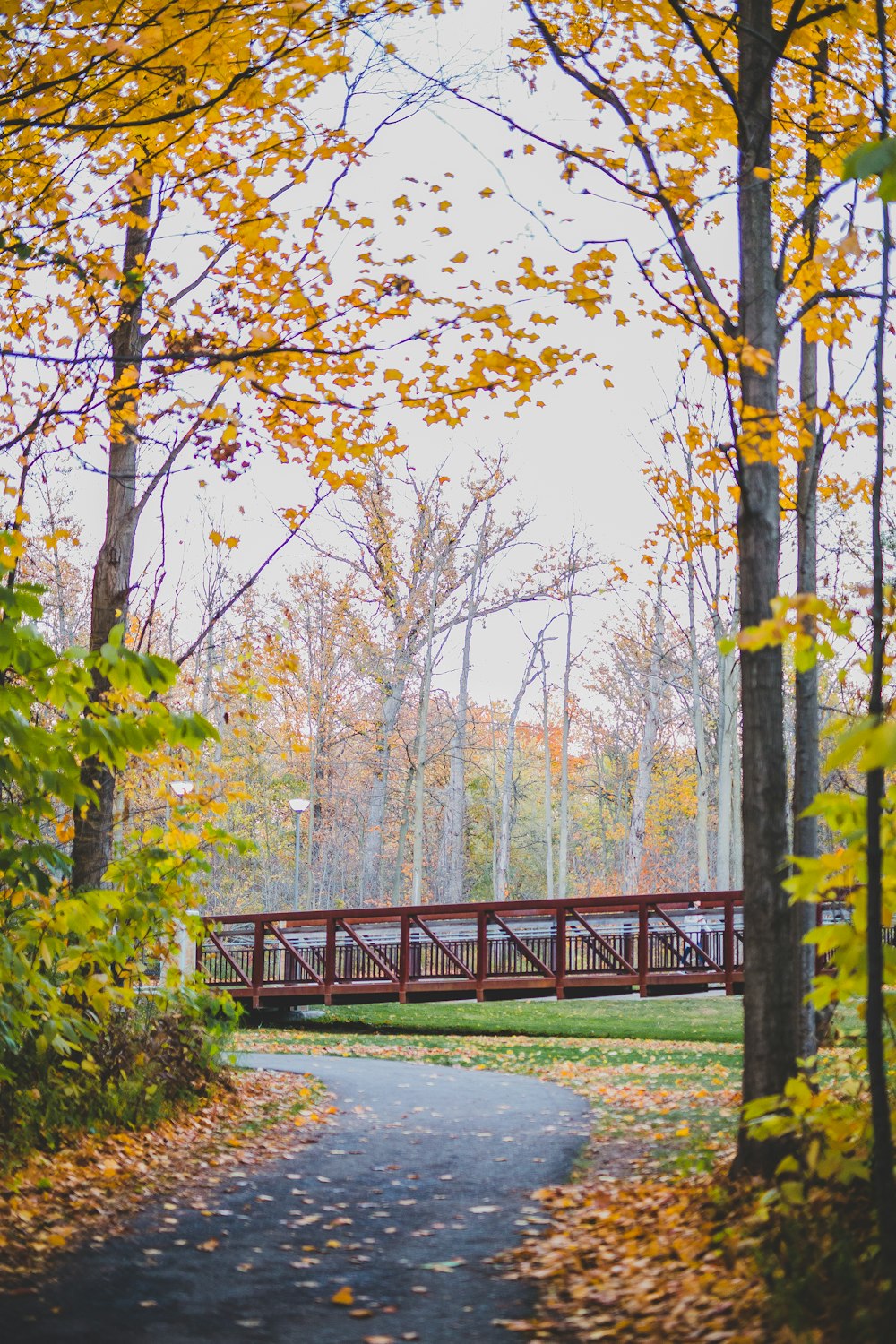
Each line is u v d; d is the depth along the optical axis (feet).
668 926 57.26
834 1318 12.03
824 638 16.29
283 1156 25.02
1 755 15.02
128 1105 25.70
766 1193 14.75
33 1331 13.87
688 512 27.25
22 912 20.40
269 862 126.82
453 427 22.90
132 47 18.17
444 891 111.14
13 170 22.33
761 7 20.20
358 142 22.53
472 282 19.25
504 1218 19.70
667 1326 13.09
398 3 18.75
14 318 26.27
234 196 23.85
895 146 8.37
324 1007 69.46
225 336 24.16
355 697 116.47
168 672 13.15
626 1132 26.45
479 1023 59.93
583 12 21.13
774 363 20.13
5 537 13.96
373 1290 15.81
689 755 123.34
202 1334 13.93
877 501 13.98
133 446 31.83
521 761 158.40
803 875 13.29
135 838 27.66
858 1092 17.43
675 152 22.12
